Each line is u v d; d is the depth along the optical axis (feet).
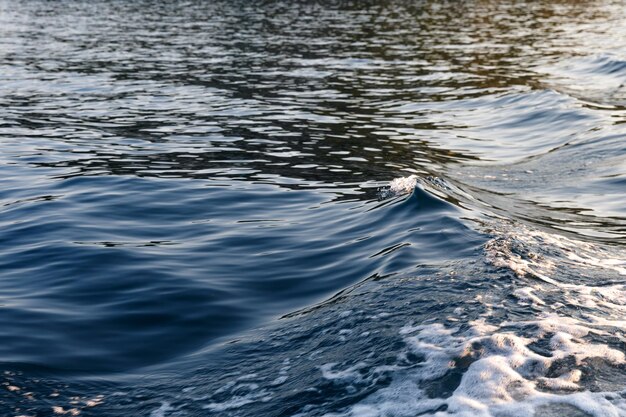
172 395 12.11
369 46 75.31
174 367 13.14
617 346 11.71
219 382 12.34
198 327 14.67
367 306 14.10
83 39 79.66
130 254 18.49
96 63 63.26
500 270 15.16
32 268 17.70
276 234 20.01
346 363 11.98
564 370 10.98
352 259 17.48
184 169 28.91
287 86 52.75
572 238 19.13
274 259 18.04
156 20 98.37
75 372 12.94
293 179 27.12
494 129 38.55
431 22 98.53
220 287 16.42
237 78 56.08
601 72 55.93
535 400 10.25
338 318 13.85
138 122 40.04
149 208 23.00
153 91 50.42
